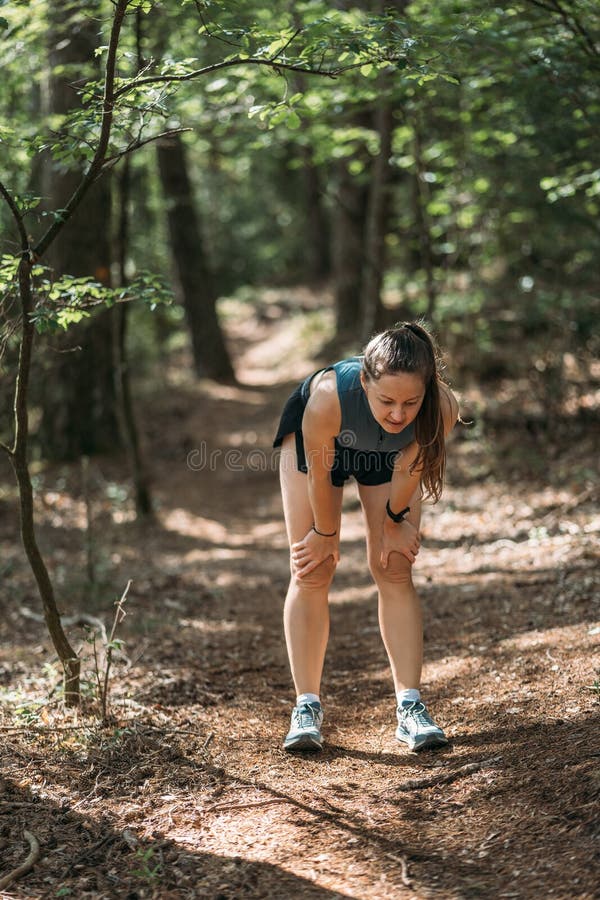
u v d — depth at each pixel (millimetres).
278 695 4207
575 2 5023
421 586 5977
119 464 11148
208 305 17984
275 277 29172
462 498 8398
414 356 2910
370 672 4453
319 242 26828
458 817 2779
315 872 2543
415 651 3473
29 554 3680
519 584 5477
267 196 29094
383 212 10812
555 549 6250
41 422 11055
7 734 3520
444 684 4008
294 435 3396
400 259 17266
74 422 11047
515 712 3480
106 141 3340
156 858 2645
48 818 2887
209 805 2984
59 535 8359
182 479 11602
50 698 3863
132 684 4199
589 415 9344
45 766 3248
